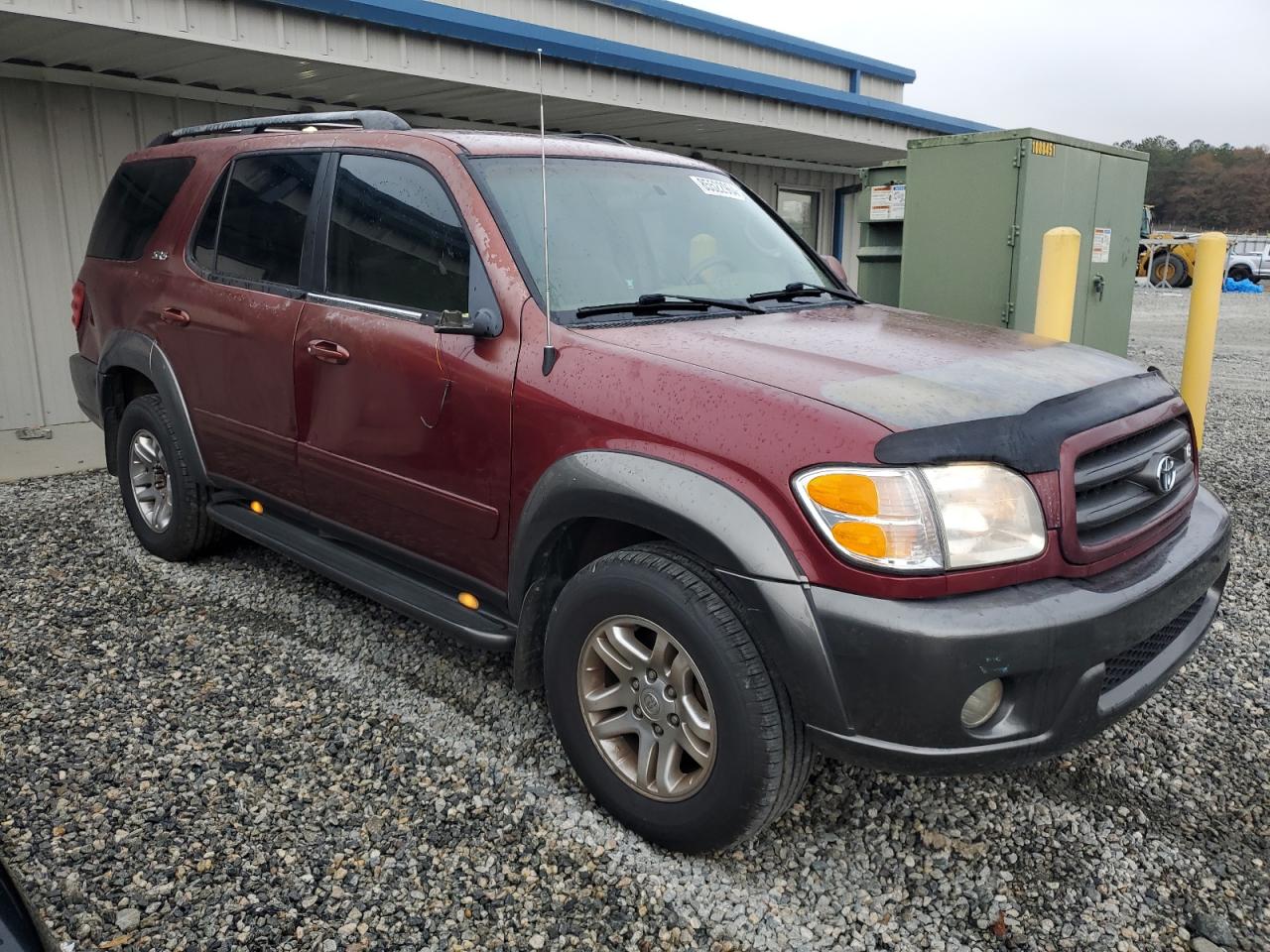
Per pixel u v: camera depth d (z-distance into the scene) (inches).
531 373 112.2
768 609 90.4
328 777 118.1
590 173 138.9
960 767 89.7
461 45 279.6
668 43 465.1
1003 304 258.8
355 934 92.7
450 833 107.9
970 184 260.2
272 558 192.5
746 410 95.8
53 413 300.2
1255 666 151.3
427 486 125.6
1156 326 697.6
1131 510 101.9
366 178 139.4
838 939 94.1
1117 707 97.3
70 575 182.4
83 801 112.1
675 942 93.0
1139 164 301.9
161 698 136.7
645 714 103.4
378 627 161.6
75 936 91.5
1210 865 105.6
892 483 87.7
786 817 113.0
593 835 108.0
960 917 97.3
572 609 107.8
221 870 101.1
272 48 244.1
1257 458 285.7
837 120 406.3
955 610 87.5
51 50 249.9
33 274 288.2
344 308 136.0
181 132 189.6
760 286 142.8
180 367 168.9
